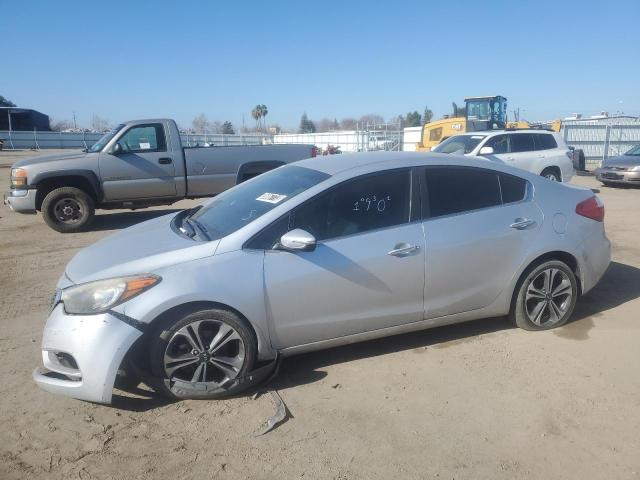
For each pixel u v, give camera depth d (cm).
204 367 346
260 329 353
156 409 342
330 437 310
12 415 339
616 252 736
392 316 393
